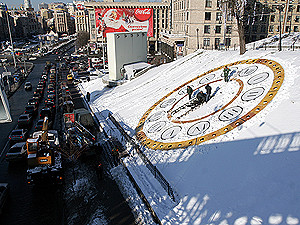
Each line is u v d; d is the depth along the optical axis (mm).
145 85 32500
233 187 11641
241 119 15938
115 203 13570
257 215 9828
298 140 12195
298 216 9016
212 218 10586
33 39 189875
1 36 166750
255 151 12906
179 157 15477
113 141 20469
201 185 12695
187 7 54156
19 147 19812
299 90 15820
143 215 12320
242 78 21000
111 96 33281
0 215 13156
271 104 15906
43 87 48469
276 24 57219
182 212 11492
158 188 13602
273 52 23156
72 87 46906
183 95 23641
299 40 32062
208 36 53094
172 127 19188
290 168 11055
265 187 10828
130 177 15688
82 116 23094
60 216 13000
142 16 86375
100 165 15867
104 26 85000
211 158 14102
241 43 25875
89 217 12656
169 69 33562
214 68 26234
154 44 97750
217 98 20016
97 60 76312
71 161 18859
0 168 18594
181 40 56000
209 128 16781
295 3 55812
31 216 13070
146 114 23797
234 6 25078
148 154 17188
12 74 62031
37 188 15750
